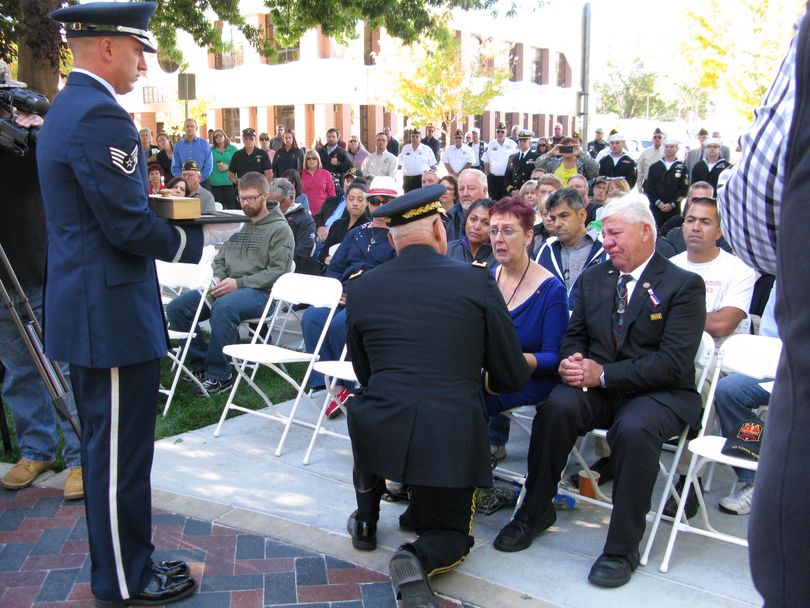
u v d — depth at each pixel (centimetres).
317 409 495
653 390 346
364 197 713
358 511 345
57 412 366
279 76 3002
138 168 269
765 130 132
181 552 339
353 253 601
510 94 3678
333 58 2903
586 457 461
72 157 258
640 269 365
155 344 284
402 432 297
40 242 398
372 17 1262
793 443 122
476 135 2058
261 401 560
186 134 1348
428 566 297
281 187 783
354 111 3012
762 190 134
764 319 349
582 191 741
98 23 266
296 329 780
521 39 3669
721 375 438
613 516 327
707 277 450
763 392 380
